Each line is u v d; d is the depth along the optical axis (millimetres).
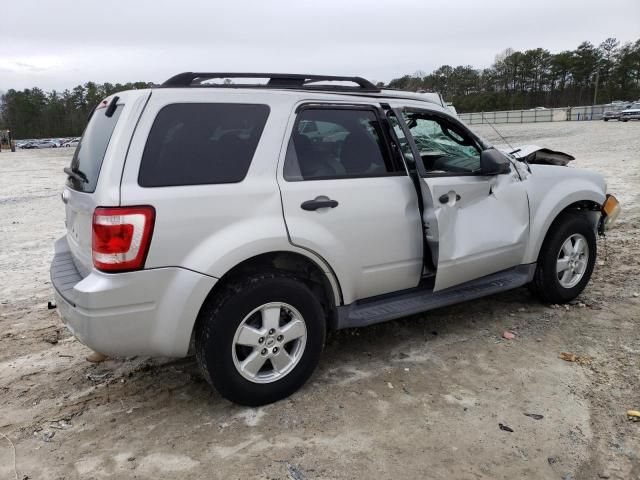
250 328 3068
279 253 3186
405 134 3715
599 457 2727
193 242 2867
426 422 3039
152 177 2818
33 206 12180
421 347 4012
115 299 2744
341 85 3660
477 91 110312
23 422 3170
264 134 3141
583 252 4750
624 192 10469
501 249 4117
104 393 3482
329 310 3582
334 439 2900
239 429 3014
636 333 4121
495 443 2844
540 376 3521
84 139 3438
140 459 2783
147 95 2879
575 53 105688
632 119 46031
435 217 3645
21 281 6059
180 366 3826
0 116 117875
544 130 38219
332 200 3299
